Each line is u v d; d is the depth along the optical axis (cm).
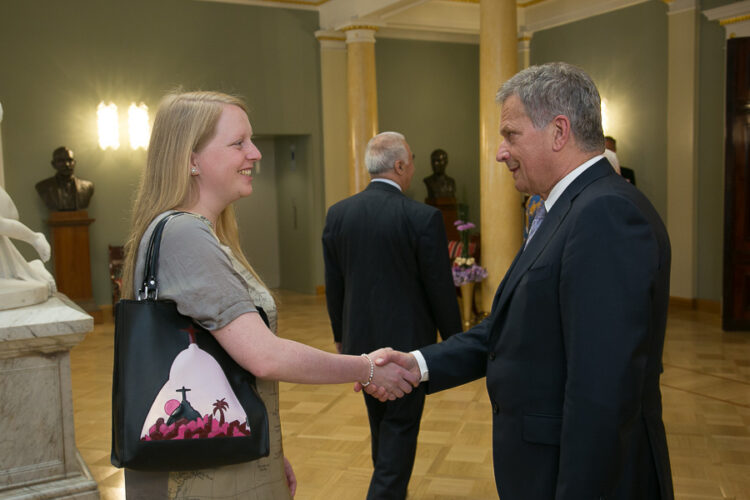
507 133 161
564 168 156
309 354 148
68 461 261
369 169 299
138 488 145
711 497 320
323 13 955
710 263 772
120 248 836
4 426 249
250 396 142
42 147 806
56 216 779
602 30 898
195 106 152
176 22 870
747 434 401
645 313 135
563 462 139
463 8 989
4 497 248
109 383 545
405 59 1044
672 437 398
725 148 666
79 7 815
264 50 926
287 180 1030
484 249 684
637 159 859
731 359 572
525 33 1009
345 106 976
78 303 791
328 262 305
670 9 791
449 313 287
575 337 139
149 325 138
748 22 686
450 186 1002
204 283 138
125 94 847
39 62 798
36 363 253
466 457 375
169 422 134
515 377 158
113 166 848
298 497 332
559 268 150
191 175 153
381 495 274
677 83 789
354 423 439
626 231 138
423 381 190
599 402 133
